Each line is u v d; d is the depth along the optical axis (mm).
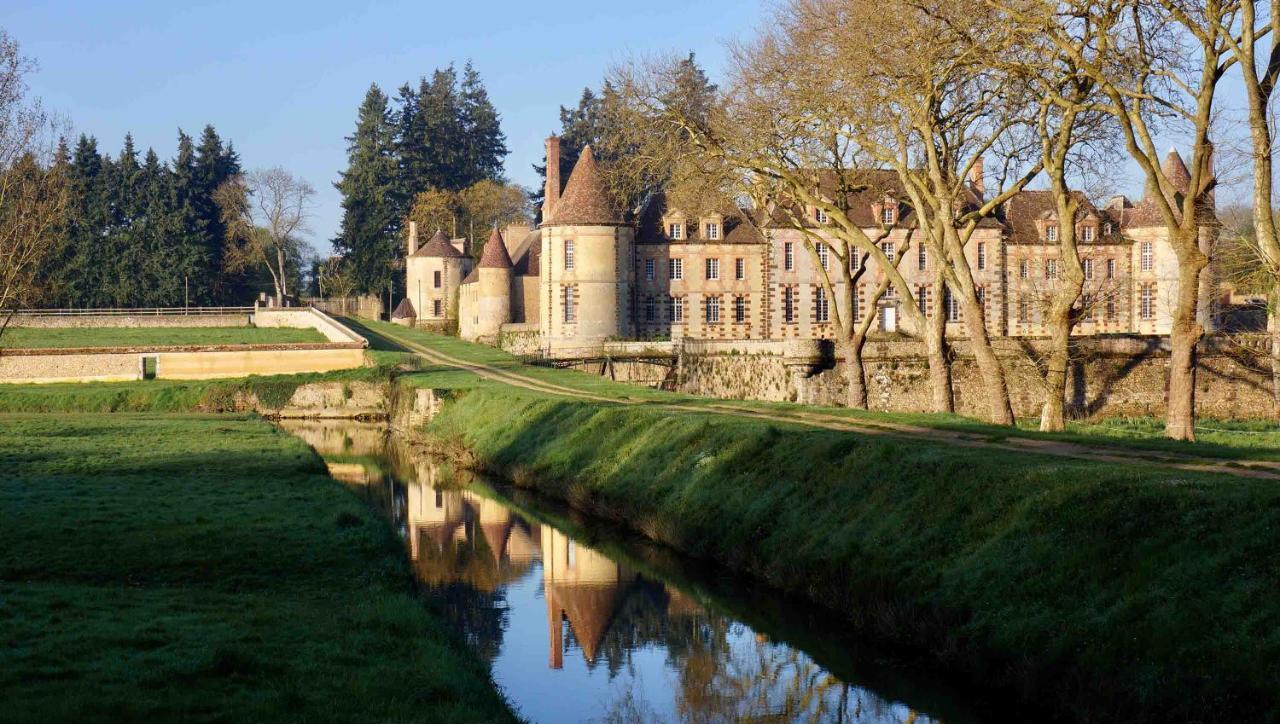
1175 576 17812
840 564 24969
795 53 45469
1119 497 20594
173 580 21891
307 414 79875
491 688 17500
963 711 19016
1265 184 30000
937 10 36000
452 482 46188
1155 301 93625
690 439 36312
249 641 17234
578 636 24266
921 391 60062
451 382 68812
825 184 70875
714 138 49312
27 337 103625
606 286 89000
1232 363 60344
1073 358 59562
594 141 147875
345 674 15977
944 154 43344
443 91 156875
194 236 138625
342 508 29844
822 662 21859
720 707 20062
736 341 70062
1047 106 36594
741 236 93062
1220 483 20141
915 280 92688
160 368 86938
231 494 32062
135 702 13789
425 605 23406
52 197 65000
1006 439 30438
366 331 112562
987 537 22250
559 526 35844
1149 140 33500
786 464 30734
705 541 30328
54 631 16984
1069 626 18516
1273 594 16266
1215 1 30609
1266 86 29797
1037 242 93688
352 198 146625
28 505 28922
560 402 50125
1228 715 15055
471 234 138250
